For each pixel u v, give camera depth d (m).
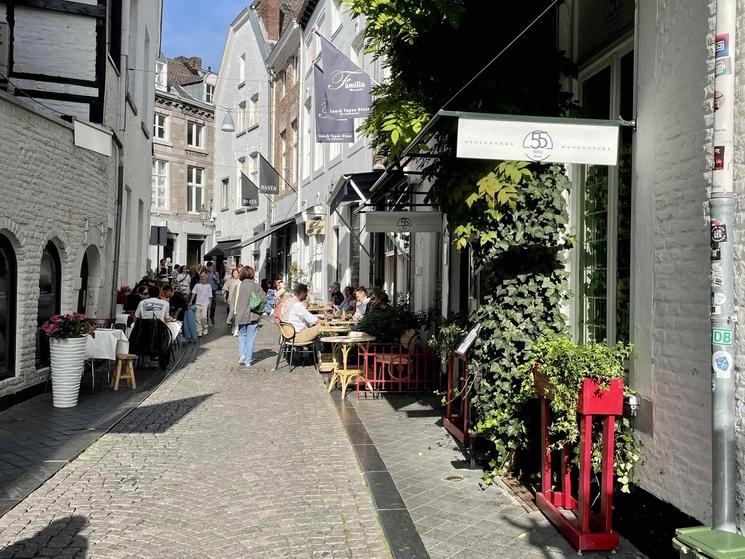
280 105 27.33
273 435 6.97
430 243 10.56
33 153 8.53
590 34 5.40
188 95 38.84
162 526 4.50
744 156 3.23
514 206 4.78
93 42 11.07
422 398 8.88
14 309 8.30
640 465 4.13
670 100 3.87
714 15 3.49
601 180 5.13
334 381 9.45
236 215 33.06
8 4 10.70
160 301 10.97
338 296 17.70
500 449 5.28
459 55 5.77
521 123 3.98
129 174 15.23
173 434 7.00
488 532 4.30
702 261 3.56
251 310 12.09
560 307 5.41
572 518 4.31
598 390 3.87
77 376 8.27
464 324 6.99
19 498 4.93
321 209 20.80
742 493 3.17
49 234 9.05
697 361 3.59
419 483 5.30
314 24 21.81
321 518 4.65
